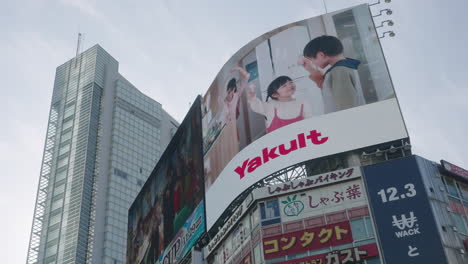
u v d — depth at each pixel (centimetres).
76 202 12362
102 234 12112
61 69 15500
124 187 13125
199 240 4925
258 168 4697
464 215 3969
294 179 4569
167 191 5878
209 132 5656
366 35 5041
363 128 4475
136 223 6519
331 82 4856
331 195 4088
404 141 4359
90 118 13738
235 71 5569
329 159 4609
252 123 5038
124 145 13825
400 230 3766
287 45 5294
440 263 3575
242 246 4300
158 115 15525
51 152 13750
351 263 3725
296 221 4050
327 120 4634
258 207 4225
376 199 3950
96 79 14575
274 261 3919
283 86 5059
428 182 3988
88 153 13138
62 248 11819
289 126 4753
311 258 3841
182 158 5697
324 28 5228
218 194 5034
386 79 4697
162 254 5538
